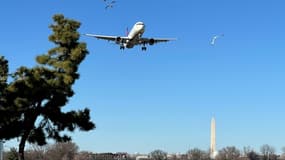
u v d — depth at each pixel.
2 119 49.59
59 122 51.66
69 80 49.84
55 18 52.00
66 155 170.25
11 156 64.88
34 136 51.69
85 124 52.12
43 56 51.28
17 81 49.66
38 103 51.50
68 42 51.38
